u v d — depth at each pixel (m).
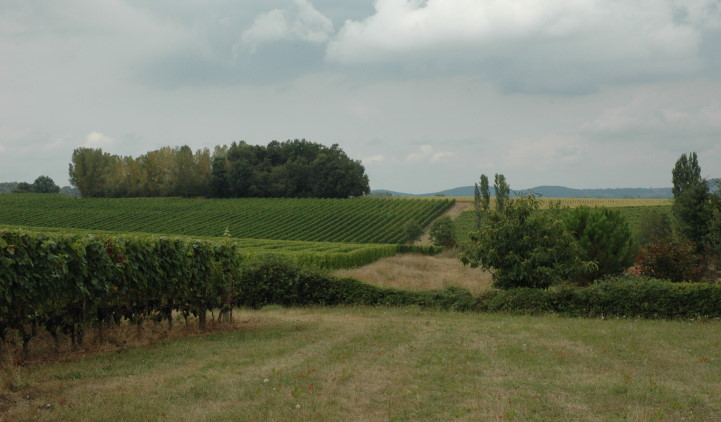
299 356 9.70
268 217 89.44
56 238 9.62
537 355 9.94
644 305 15.72
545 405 6.93
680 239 28.70
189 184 118.12
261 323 14.17
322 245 48.88
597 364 9.27
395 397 7.21
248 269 19.05
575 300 16.41
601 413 6.67
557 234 18.17
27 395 6.88
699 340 11.70
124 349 10.34
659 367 9.11
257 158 125.25
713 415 6.62
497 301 17.00
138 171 123.44
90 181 119.31
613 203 97.69
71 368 8.53
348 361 9.28
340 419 6.35
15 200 103.38
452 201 98.31
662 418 6.45
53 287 9.33
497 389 7.66
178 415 6.28
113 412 6.28
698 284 15.58
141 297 11.55
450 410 6.71
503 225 18.34
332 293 18.55
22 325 9.23
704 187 35.34
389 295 18.19
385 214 90.31
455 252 61.62
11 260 8.52
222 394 7.16
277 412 6.48
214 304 14.04
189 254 12.66
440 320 14.98
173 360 9.27
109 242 10.79
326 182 113.50
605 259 25.62
